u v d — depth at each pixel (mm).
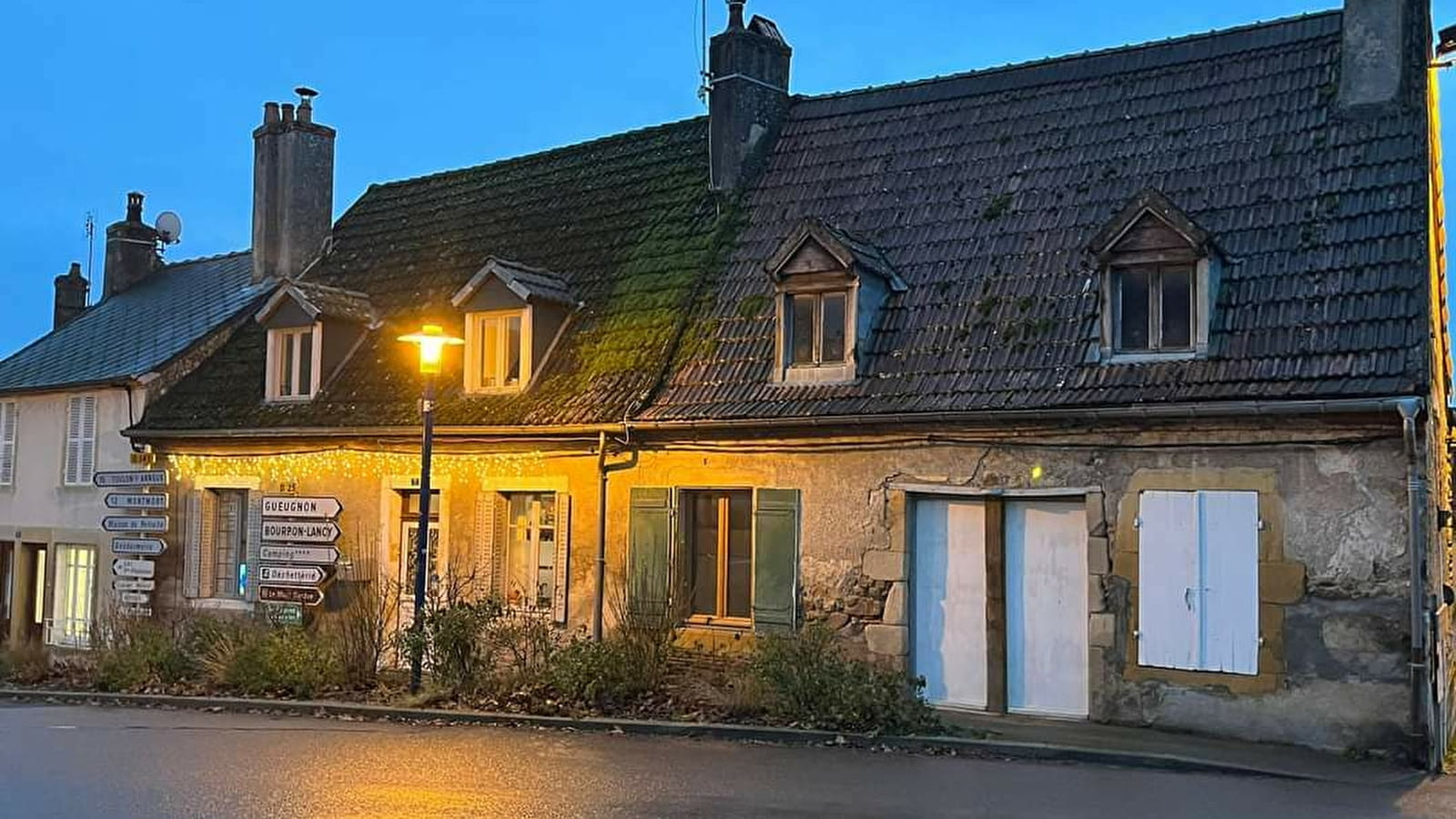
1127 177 13938
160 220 25359
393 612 15570
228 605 18250
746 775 9789
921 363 13453
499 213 19453
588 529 15258
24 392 21656
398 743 11289
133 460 19375
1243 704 11484
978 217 14516
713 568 14609
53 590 21172
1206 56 14625
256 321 19719
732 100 17016
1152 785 9656
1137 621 11992
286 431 17516
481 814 8352
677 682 13406
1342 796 9398
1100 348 12523
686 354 15125
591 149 19500
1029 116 15320
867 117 16703
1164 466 11969
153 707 14555
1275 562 11414
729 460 14281
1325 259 12062
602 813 8438
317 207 21234
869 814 8492
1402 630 10906
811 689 11859
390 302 18938
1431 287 12023
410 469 16734
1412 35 13242
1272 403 11234
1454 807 9078
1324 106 13359
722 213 16594
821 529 13688
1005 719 12406
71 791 9102
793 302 14312
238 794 8992
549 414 15461
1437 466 12523
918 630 13281
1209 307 12047
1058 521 12664
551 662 13477
